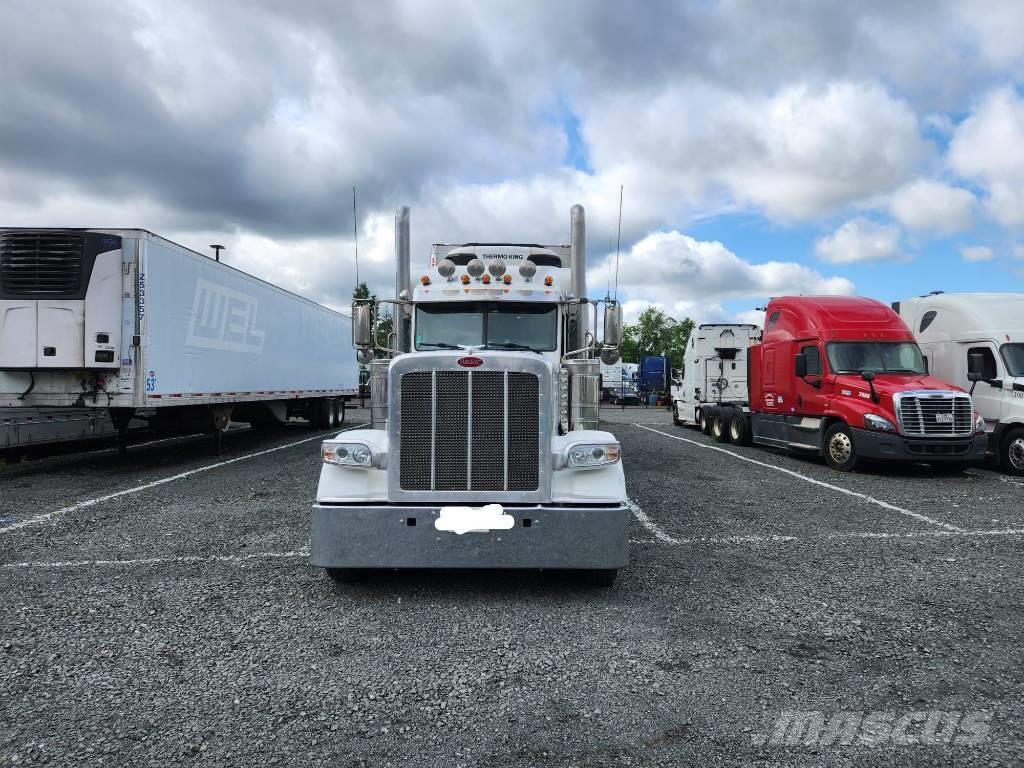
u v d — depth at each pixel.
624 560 4.68
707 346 19.22
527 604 4.70
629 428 21.47
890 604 4.70
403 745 2.88
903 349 12.12
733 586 5.10
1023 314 12.04
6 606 4.67
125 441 12.39
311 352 18.64
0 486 9.65
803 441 12.76
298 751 2.83
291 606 4.67
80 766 2.71
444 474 4.70
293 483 9.86
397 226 7.70
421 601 4.77
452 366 4.69
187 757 2.78
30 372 10.36
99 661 3.75
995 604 4.69
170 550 6.15
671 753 2.82
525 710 3.18
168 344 11.17
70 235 10.17
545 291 7.16
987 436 10.95
